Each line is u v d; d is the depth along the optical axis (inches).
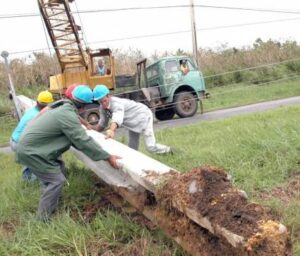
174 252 127.4
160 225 125.7
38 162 166.6
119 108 219.0
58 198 173.3
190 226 110.3
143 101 548.4
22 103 445.7
